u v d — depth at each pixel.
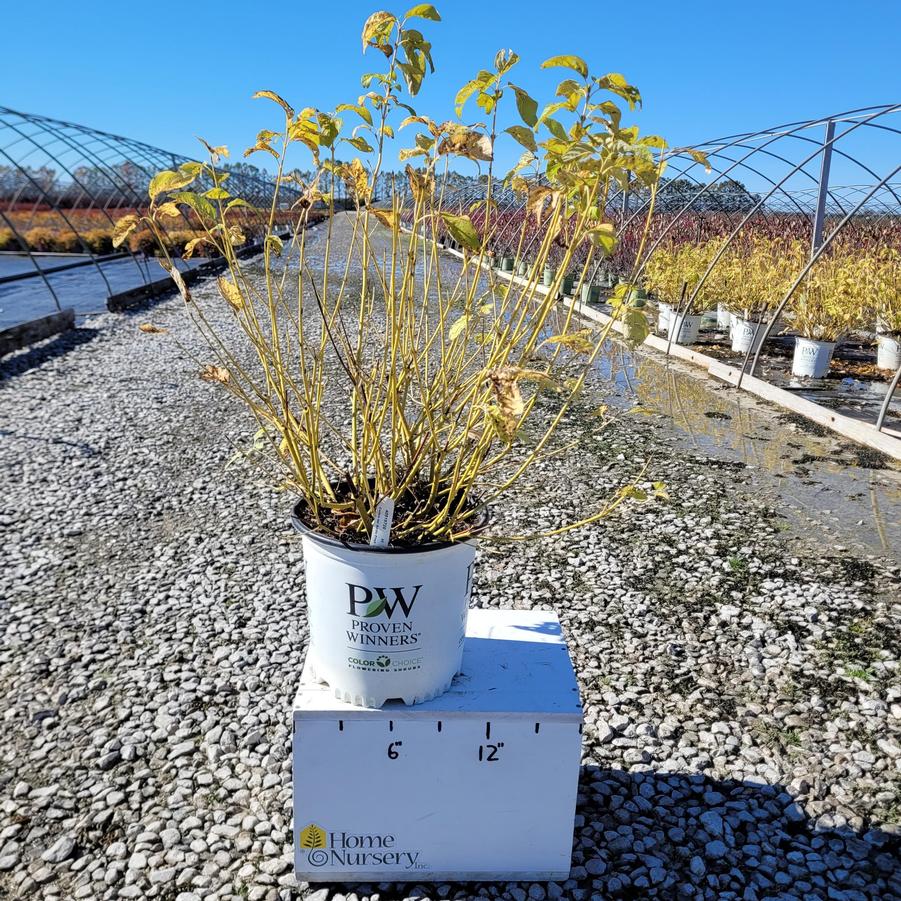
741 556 3.47
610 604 3.05
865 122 6.41
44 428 5.19
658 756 2.22
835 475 4.57
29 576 3.23
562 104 1.50
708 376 7.32
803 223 13.00
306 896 1.76
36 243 18.30
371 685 1.63
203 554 3.45
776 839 1.93
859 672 2.62
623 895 1.77
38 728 2.32
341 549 1.55
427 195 1.54
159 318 9.59
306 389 1.69
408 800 1.71
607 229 1.39
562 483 4.33
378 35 1.41
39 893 1.77
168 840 1.91
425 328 1.82
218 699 2.45
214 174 1.57
